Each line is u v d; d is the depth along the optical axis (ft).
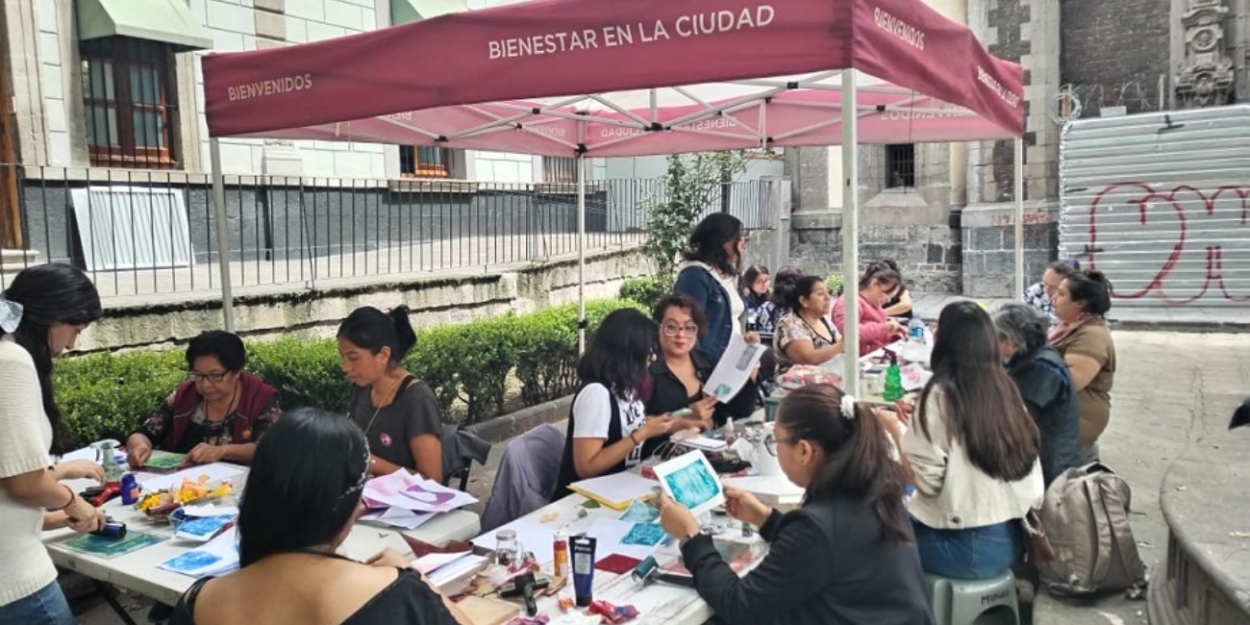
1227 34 42.50
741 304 16.46
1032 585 13.83
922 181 51.65
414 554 8.96
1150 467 20.59
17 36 28.76
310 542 5.14
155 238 31.50
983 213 48.01
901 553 7.78
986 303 45.83
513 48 11.05
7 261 25.30
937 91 12.26
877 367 17.63
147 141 33.53
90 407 15.97
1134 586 13.61
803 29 9.53
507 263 35.09
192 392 13.47
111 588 13.01
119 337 21.38
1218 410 25.95
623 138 23.65
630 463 11.84
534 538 9.32
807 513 7.73
